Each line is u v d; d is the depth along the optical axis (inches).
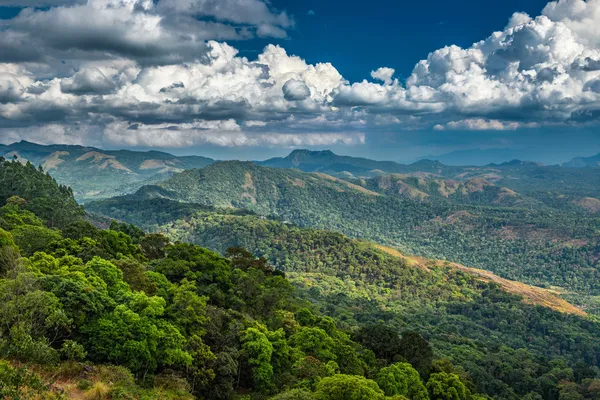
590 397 3339.1
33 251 1865.2
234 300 2175.2
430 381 2218.3
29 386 800.3
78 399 919.7
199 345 1450.5
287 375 1656.0
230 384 1485.0
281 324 2145.7
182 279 2037.4
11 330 962.1
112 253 2193.7
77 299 1179.3
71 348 1047.6
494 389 3302.2
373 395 1283.2
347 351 2054.6
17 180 4603.8
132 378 1121.4
